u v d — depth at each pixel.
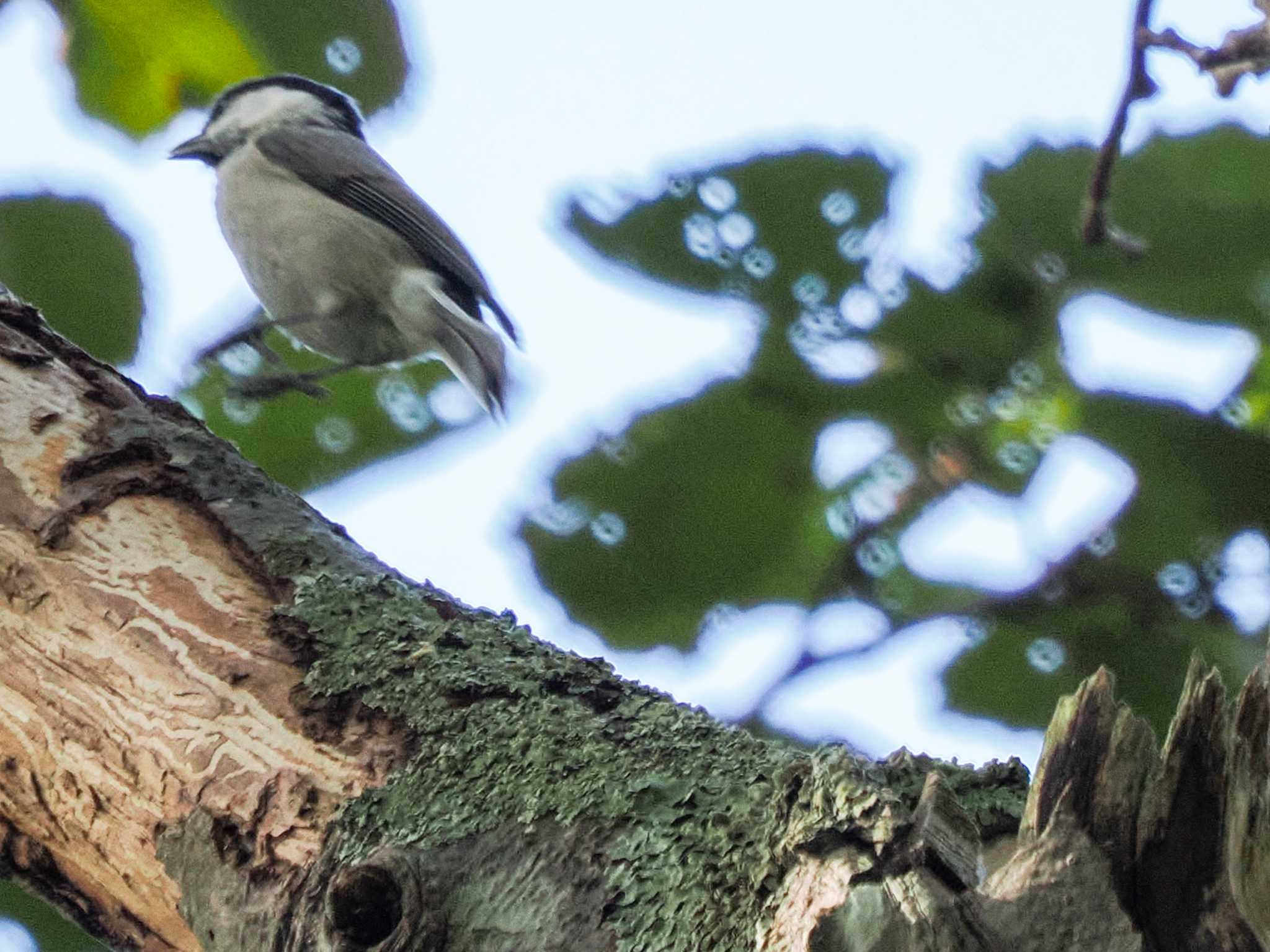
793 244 6.16
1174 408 5.98
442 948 3.29
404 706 3.84
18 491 4.45
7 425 4.61
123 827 3.93
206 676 4.00
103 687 4.07
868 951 2.64
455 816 3.52
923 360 6.18
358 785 3.69
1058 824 2.79
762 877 2.98
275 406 6.48
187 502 4.51
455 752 3.68
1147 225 6.00
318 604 4.17
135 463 4.57
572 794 3.47
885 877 2.74
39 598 4.23
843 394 6.18
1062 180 6.10
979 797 3.57
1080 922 2.69
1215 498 6.01
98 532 4.36
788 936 2.81
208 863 3.74
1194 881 2.73
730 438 6.14
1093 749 2.81
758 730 6.21
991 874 2.94
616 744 3.63
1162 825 2.75
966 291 6.19
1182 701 2.79
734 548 6.14
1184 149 5.97
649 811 3.38
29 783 4.10
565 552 6.18
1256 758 2.79
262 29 5.86
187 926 3.87
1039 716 6.19
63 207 6.04
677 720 3.70
